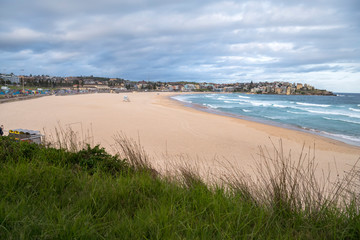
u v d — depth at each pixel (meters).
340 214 2.28
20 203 2.04
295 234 2.04
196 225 1.88
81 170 3.40
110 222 1.92
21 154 3.80
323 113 37.88
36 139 8.13
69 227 1.74
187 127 20.09
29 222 1.77
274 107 50.38
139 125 20.20
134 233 1.79
